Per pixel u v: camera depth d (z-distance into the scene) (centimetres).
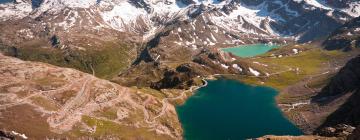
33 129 18688
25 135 18000
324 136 16262
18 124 18700
